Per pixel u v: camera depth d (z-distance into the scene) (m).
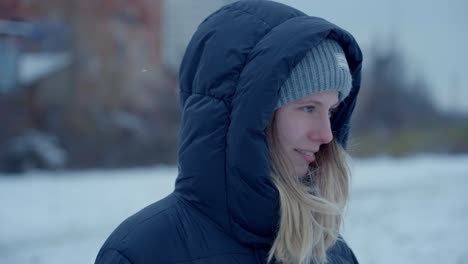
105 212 8.48
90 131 19.34
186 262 1.31
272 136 1.41
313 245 1.43
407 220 7.89
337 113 1.66
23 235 6.89
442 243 6.49
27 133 18.03
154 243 1.30
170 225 1.34
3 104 18.23
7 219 7.82
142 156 19.80
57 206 8.96
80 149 18.61
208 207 1.36
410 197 10.13
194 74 1.44
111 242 1.33
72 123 19.22
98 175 14.84
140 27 22.25
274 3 1.43
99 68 20.89
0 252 6.08
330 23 1.37
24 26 19.42
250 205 1.33
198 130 1.36
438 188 11.45
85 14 21.02
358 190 11.12
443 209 8.80
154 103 21.72
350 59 1.55
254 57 1.32
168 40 22.72
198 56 1.43
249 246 1.37
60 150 18.22
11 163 16.34
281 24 1.37
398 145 25.31
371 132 28.67
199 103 1.38
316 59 1.37
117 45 21.50
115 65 21.30
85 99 20.11
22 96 18.66
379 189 11.30
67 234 6.97
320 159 1.63
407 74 32.62
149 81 22.03
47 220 7.82
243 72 1.32
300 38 1.30
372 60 33.00
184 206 1.38
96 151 18.86
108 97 20.67
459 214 8.34
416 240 6.66
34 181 12.72
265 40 1.33
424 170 15.73
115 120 20.11
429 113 30.98
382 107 30.61
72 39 20.53
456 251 6.14
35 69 19.22
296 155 1.42
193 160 1.36
